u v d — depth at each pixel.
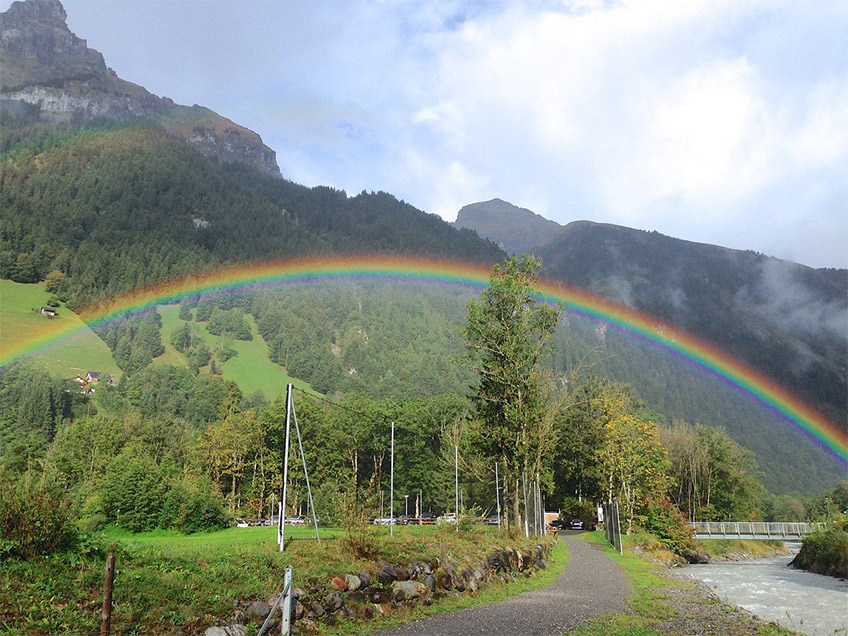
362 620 15.39
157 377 191.50
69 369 185.38
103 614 10.14
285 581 12.48
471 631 15.24
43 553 12.95
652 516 60.38
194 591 13.16
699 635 16.50
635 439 61.66
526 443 41.88
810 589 35.94
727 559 64.00
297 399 107.44
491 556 24.36
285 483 19.47
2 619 10.25
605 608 20.34
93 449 86.31
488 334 42.34
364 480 91.94
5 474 13.56
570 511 80.88
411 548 20.67
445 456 71.88
